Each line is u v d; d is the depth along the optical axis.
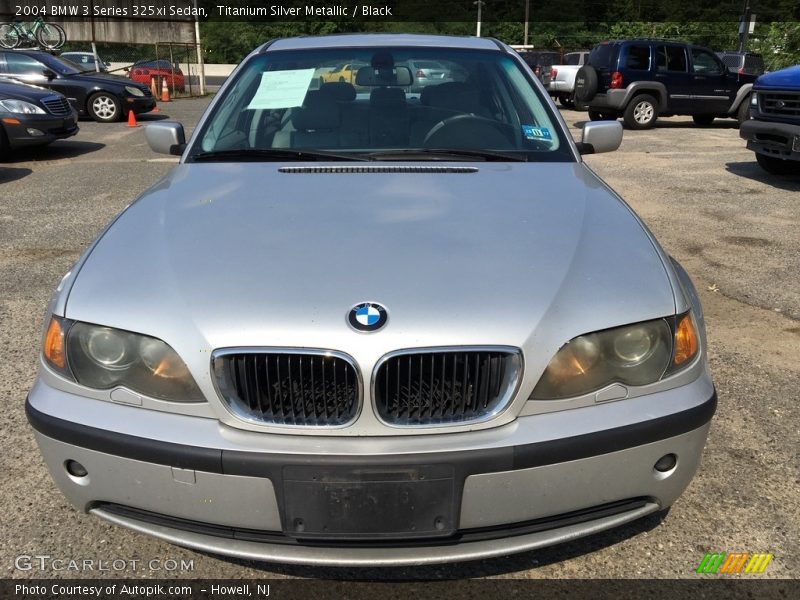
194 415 1.83
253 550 1.86
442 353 1.76
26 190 7.77
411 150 2.93
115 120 14.99
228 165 2.81
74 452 1.89
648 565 2.18
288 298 1.84
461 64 3.30
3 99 9.56
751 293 4.53
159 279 1.95
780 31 27.28
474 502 1.80
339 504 1.78
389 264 1.96
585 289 1.92
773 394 3.21
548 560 2.21
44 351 1.99
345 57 3.31
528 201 2.40
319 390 1.78
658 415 1.87
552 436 1.79
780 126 7.71
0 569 2.17
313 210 2.30
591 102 15.09
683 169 9.13
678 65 14.36
